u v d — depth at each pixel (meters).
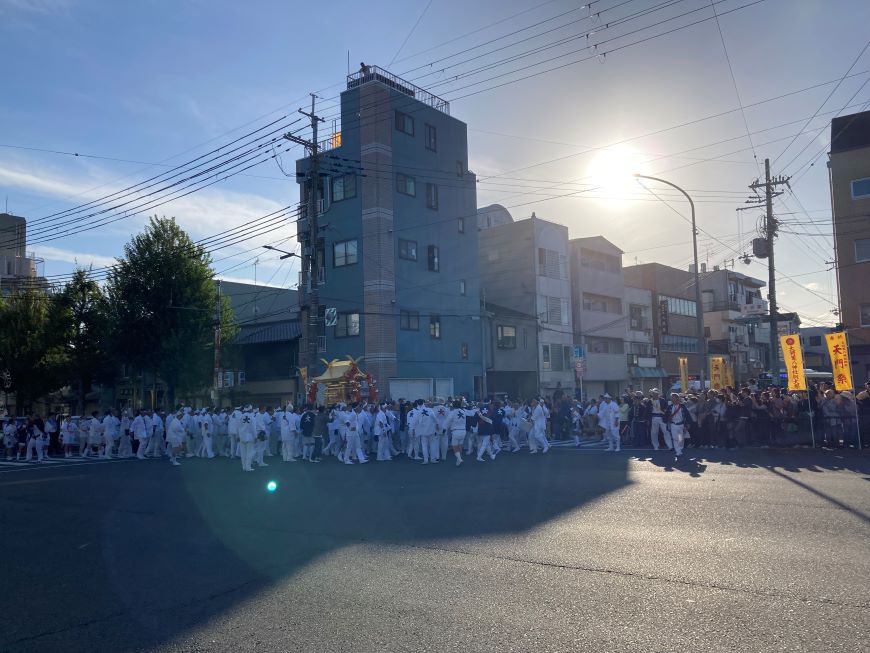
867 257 33.41
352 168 32.53
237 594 6.83
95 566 8.19
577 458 19.20
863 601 5.93
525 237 42.59
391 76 35.75
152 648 5.46
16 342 35.75
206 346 34.78
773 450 19.14
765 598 6.09
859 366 33.22
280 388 39.34
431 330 36.06
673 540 8.42
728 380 28.02
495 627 5.59
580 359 33.19
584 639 5.26
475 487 13.82
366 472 17.44
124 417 26.42
